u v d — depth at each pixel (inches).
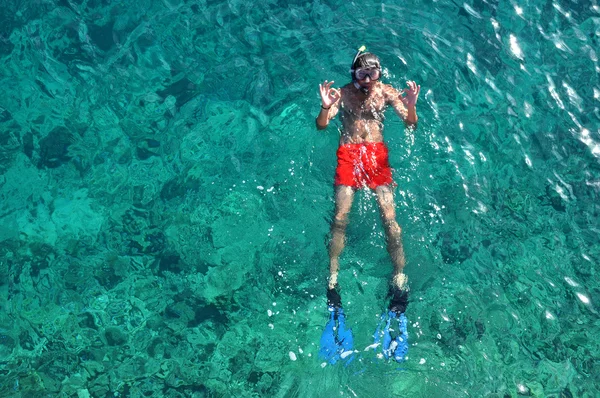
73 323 194.4
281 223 210.2
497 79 251.4
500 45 263.6
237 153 231.9
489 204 215.8
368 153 210.8
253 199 218.1
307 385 175.9
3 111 248.1
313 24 275.1
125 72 261.0
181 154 234.4
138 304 198.4
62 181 229.8
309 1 282.7
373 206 204.5
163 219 218.7
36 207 223.0
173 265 207.2
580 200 218.2
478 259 202.2
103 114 247.8
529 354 182.1
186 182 226.5
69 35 273.7
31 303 199.6
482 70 254.1
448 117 236.8
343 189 204.2
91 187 228.1
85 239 214.7
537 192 220.2
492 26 271.3
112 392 178.4
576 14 274.8
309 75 253.6
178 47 269.3
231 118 243.0
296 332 186.7
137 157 235.1
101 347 188.7
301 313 190.4
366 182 206.8
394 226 197.5
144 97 252.2
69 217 220.1
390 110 230.5
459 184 218.5
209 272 204.1
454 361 179.0
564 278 199.3
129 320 194.7
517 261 202.7
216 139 237.3
